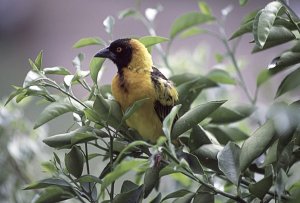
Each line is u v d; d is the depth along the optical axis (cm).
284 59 400
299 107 396
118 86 411
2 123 425
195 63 431
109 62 489
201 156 401
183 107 410
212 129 409
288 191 396
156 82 410
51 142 400
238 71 415
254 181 402
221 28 418
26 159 427
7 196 425
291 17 400
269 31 395
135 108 398
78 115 402
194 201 397
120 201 395
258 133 396
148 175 398
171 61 430
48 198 398
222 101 397
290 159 397
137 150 403
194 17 416
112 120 401
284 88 402
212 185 397
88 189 398
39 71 400
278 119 395
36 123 399
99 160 437
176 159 392
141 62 412
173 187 418
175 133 397
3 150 426
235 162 396
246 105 411
